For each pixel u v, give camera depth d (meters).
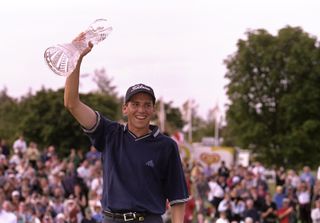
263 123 91.31
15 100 112.06
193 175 37.25
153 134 8.58
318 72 88.88
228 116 93.38
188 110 86.81
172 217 8.73
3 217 23.31
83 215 30.84
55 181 33.03
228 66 92.94
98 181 33.19
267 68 91.31
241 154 92.44
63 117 86.69
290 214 36.44
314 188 37.59
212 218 35.44
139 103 8.47
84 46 8.24
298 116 90.62
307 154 89.56
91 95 101.25
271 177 69.56
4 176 30.19
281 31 90.75
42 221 28.08
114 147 8.55
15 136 89.75
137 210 8.43
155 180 8.54
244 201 34.44
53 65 7.95
